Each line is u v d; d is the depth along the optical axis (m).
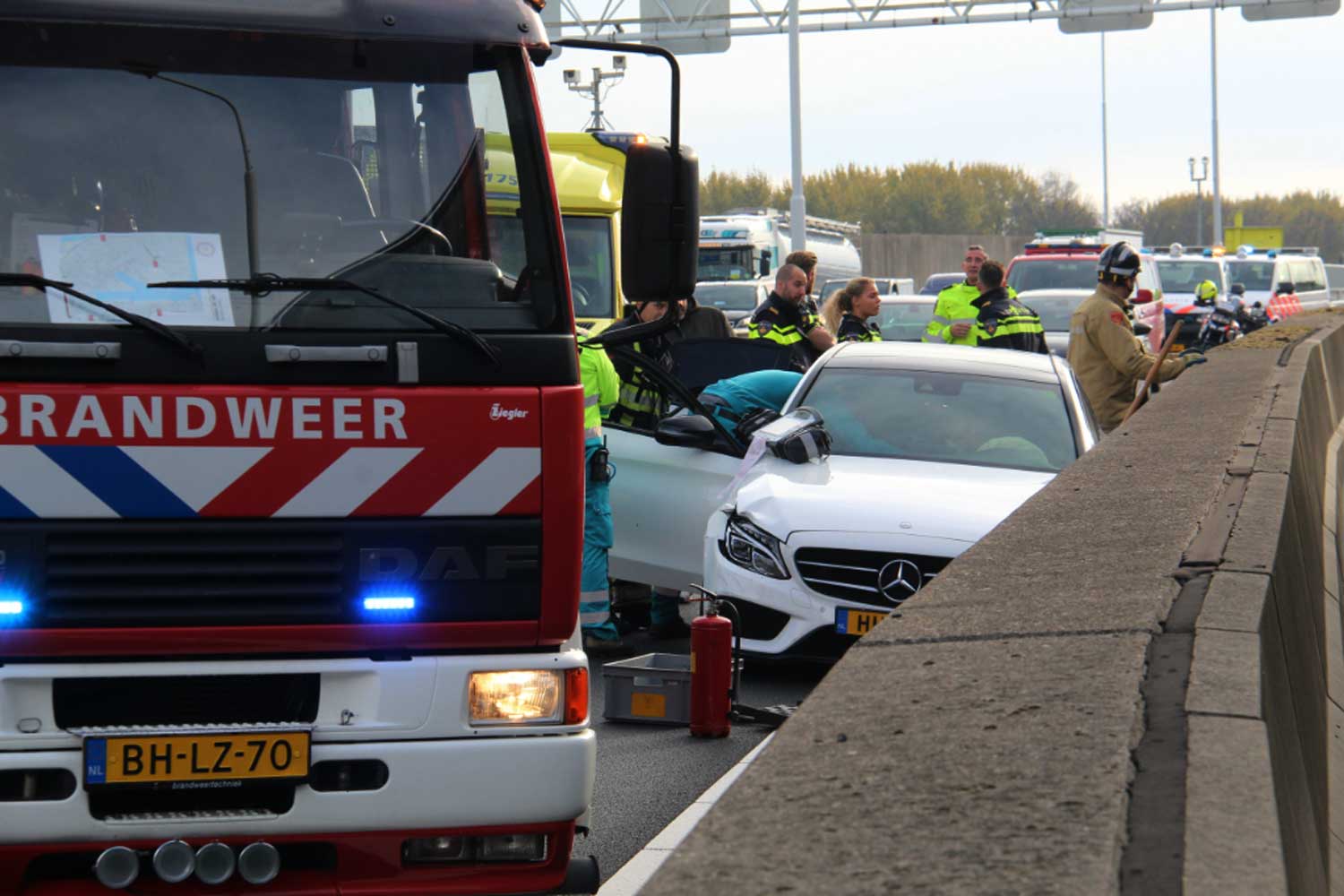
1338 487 15.12
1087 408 11.97
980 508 10.30
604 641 11.24
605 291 19.48
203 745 5.41
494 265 5.81
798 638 10.20
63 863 5.48
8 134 5.63
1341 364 22.95
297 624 5.49
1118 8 38.44
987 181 159.50
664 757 8.80
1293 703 5.13
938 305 19.61
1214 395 12.80
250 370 5.46
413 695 5.57
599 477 11.05
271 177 5.79
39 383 5.34
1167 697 3.84
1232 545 5.76
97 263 5.55
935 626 4.70
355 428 5.52
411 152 5.94
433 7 6.00
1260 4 38.06
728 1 39.78
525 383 5.67
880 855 2.89
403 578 5.55
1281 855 2.91
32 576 5.34
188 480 5.42
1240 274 50.19
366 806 5.50
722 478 11.41
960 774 3.31
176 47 5.82
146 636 5.41
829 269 57.66
